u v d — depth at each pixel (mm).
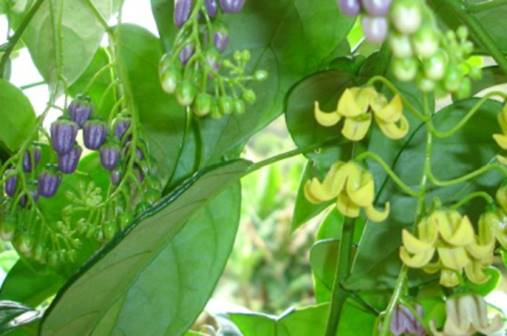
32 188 353
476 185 343
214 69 304
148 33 371
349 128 294
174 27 342
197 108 302
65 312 295
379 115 286
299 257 1203
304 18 350
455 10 309
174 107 369
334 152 362
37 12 385
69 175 392
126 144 353
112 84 368
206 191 311
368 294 375
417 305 333
